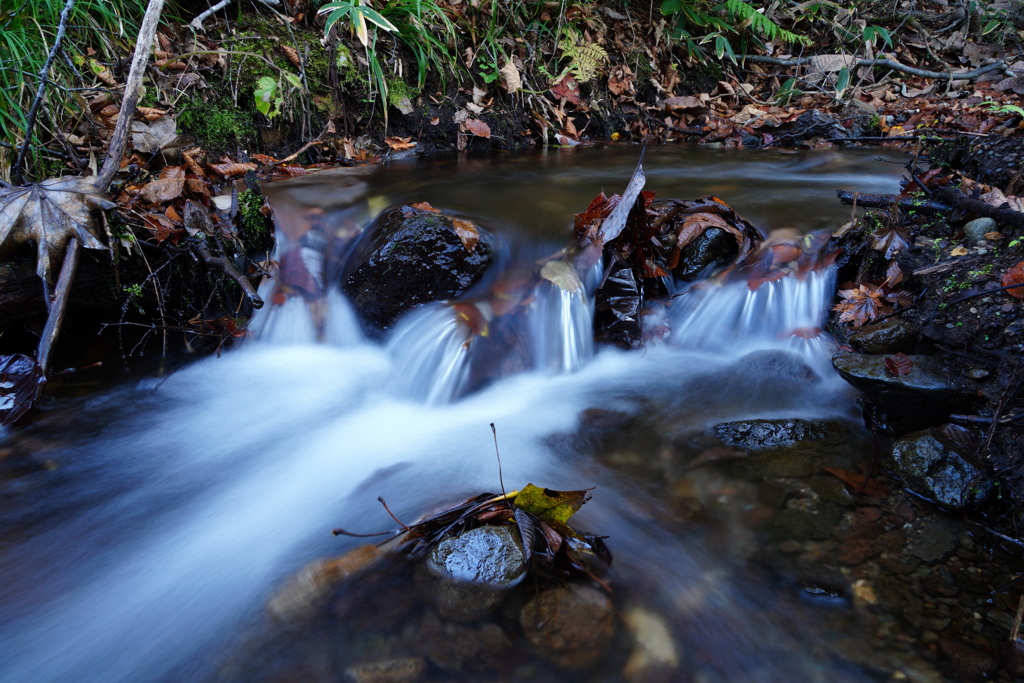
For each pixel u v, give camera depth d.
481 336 3.11
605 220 3.35
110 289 3.20
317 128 5.06
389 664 1.70
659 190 4.39
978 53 7.57
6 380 2.71
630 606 1.87
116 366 3.22
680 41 7.29
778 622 1.83
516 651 1.73
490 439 2.74
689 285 3.53
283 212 3.79
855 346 2.87
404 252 3.22
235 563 2.08
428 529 2.10
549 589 1.89
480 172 4.84
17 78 3.60
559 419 2.86
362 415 2.97
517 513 2.00
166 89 4.45
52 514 2.29
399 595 1.89
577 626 1.80
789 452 2.53
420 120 5.58
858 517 2.20
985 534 2.11
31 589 1.97
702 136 6.65
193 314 3.42
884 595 1.90
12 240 2.79
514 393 3.09
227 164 4.38
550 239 3.56
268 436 2.79
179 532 2.22
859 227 3.56
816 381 3.00
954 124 5.87
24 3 3.62
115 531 2.22
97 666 1.73
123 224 3.11
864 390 2.62
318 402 3.05
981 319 2.61
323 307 3.46
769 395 2.96
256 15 5.18
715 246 3.54
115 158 3.12
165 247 3.21
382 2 5.45
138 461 2.60
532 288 3.30
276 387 3.16
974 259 2.98
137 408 2.94
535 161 5.36
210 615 1.88
